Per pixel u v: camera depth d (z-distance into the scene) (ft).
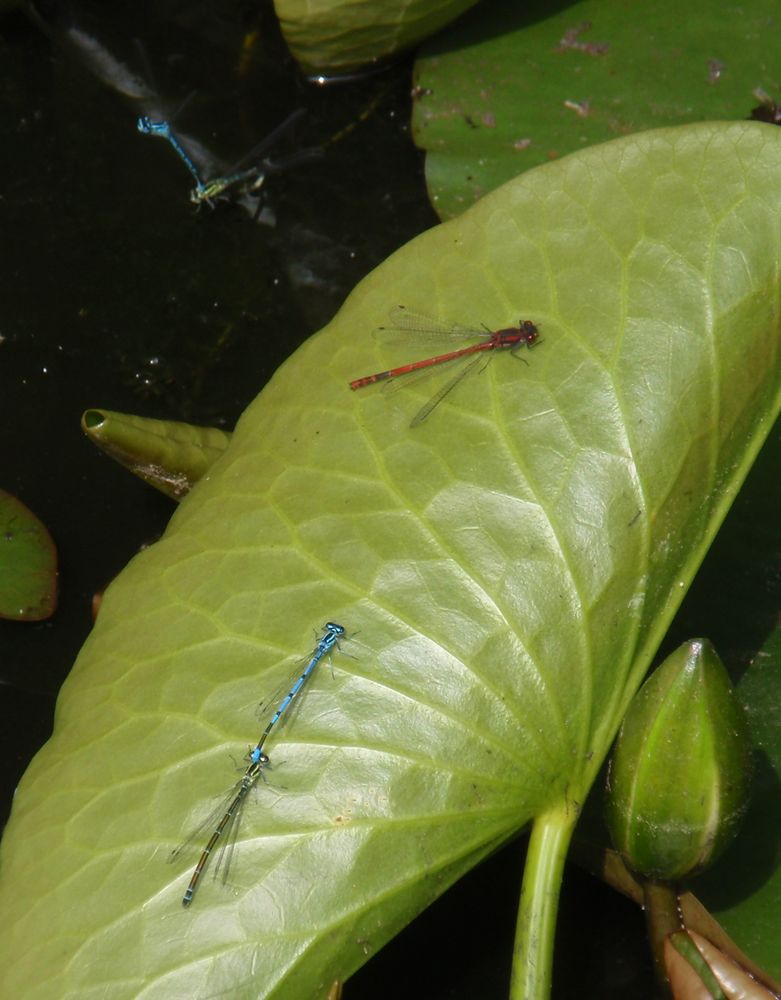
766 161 2.11
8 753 2.27
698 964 2.05
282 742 2.04
